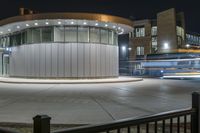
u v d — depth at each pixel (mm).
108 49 31359
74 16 26172
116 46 32969
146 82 28609
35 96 15320
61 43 29406
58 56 29344
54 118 8922
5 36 37000
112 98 14391
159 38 53438
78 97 14844
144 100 13562
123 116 9258
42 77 29828
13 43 34531
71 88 20578
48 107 11266
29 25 29750
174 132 7273
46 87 21422
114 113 9836
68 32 29516
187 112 3867
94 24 29047
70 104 12141
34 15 26797
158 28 53844
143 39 58625
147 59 43781
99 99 13969
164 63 39375
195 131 3973
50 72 29469
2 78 32594
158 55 40906
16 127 7984
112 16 27703
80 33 29609
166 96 15406
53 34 29531
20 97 14836
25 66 31609
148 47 57500
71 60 29250
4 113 9875
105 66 30844
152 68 42062
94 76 29844
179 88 21047
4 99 13992
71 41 29391
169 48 50938
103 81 26219
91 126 2809
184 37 55969
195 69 36062
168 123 8070
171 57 38500
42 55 29891
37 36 30391
